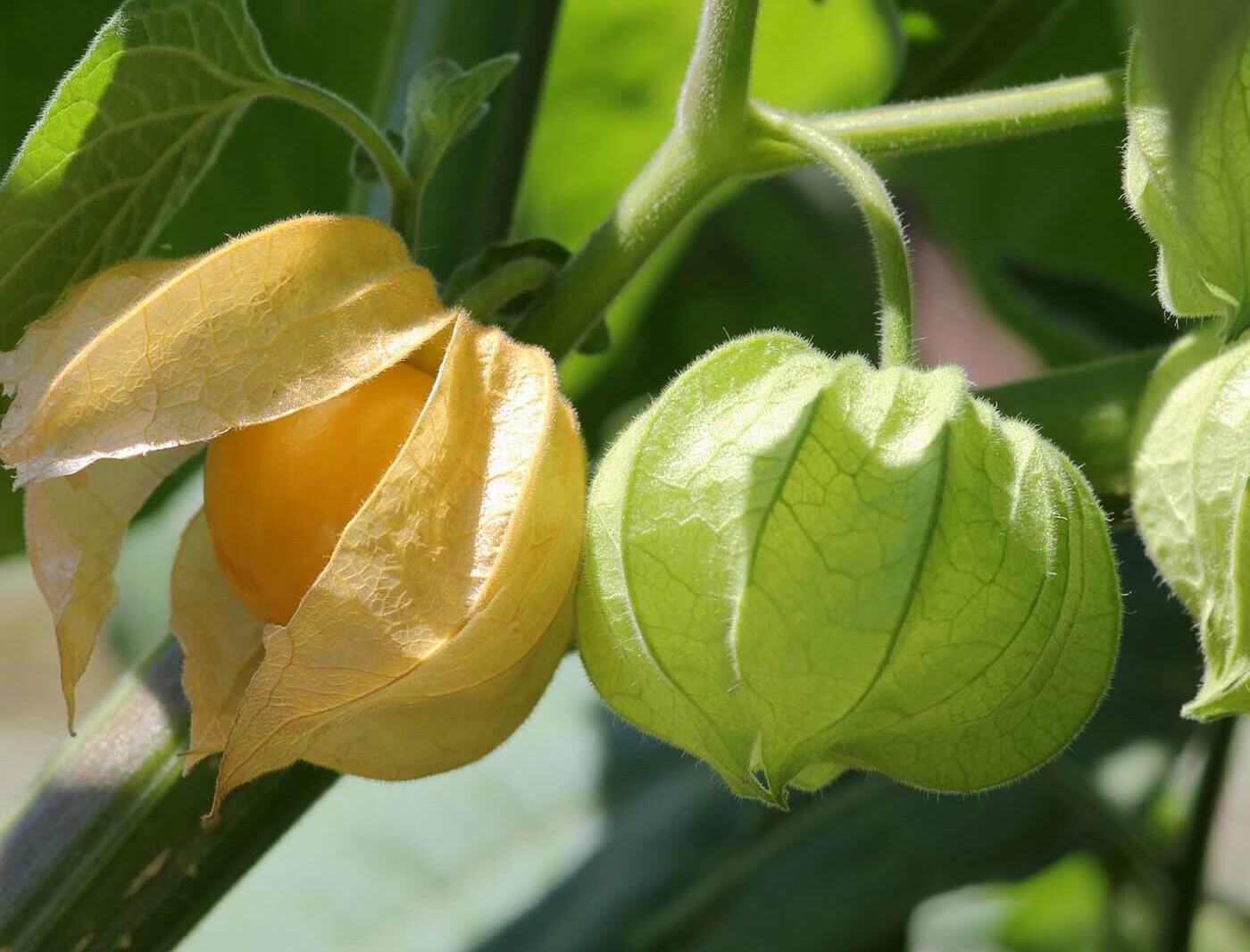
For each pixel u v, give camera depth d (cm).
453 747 20
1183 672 30
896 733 20
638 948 29
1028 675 19
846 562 19
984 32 25
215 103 20
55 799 21
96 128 20
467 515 19
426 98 21
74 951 21
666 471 19
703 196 21
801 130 21
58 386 19
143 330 19
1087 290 29
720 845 30
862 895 29
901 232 20
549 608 20
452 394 19
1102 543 20
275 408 19
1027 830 29
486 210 24
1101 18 30
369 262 20
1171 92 15
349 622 19
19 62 28
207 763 21
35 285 20
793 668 19
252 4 29
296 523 19
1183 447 21
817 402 19
